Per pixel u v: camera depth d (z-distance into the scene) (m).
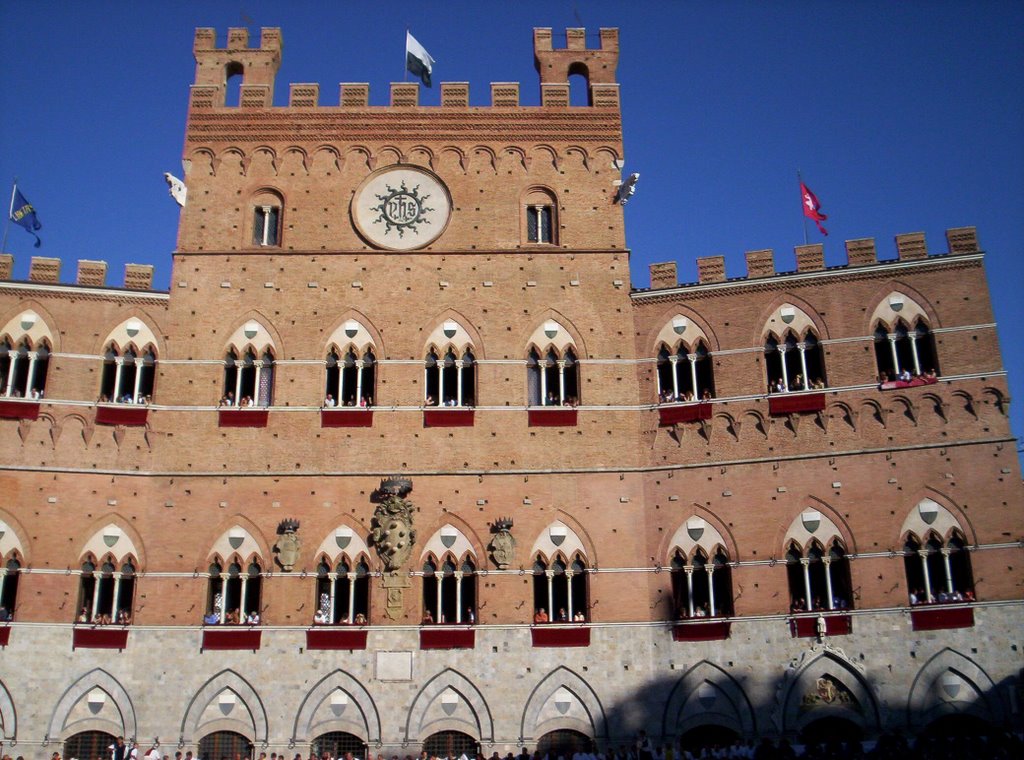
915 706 47.38
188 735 48.69
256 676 49.66
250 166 58.47
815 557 50.41
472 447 53.31
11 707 47.84
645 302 55.88
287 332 55.19
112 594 50.72
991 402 50.59
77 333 53.44
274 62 61.19
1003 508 49.03
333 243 56.97
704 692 49.25
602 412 54.06
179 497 52.12
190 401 53.75
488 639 50.47
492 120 59.44
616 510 52.50
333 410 53.66
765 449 52.06
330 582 51.53
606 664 50.12
